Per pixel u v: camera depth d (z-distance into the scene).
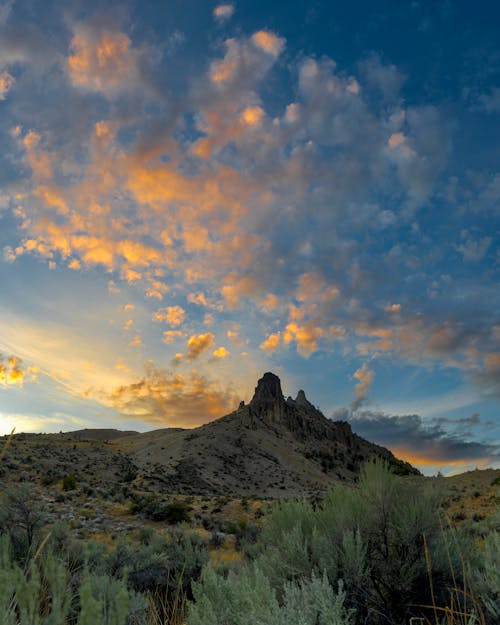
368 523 4.32
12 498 8.62
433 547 4.12
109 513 31.83
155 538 10.94
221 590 2.64
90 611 1.22
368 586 3.86
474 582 3.59
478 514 22.28
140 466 126.88
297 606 2.44
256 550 5.50
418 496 4.46
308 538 4.40
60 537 8.18
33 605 1.31
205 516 36.38
